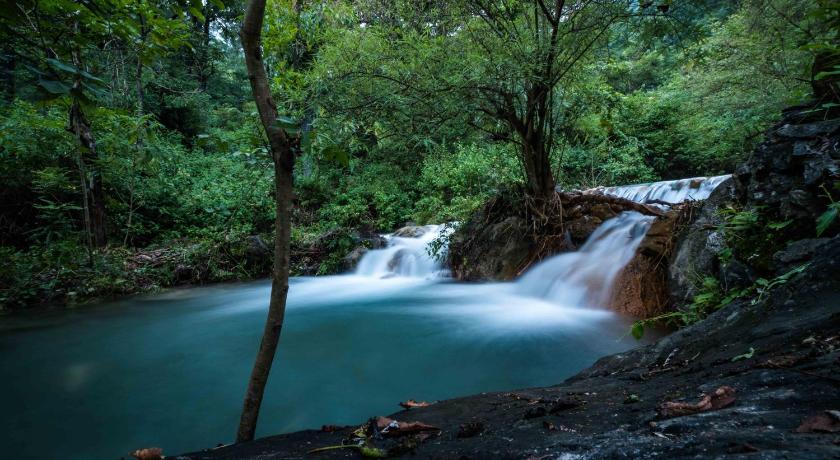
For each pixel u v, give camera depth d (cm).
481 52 600
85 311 744
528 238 792
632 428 113
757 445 80
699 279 428
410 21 634
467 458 114
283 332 579
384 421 166
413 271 994
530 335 502
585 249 705
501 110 677
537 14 625
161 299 839
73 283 846
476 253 865
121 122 871
